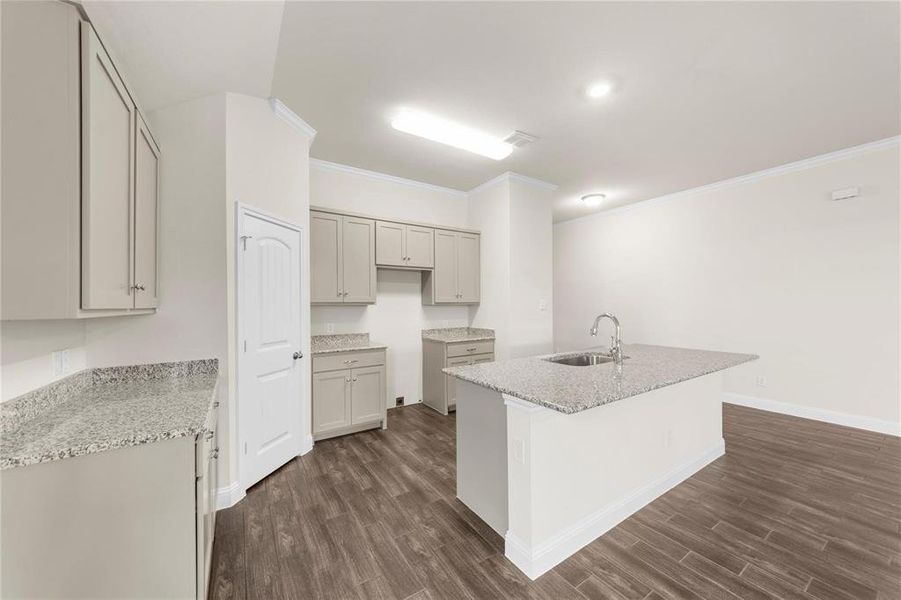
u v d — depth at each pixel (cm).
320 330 379
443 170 404
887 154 327
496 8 177
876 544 187
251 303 243
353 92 250
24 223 119
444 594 159
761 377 407
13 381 141
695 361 252
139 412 152
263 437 257
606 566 175
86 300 126
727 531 200
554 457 179
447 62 219
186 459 131
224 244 226
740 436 332
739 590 159
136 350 210
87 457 121
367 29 190
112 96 145
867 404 342
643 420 228
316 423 322
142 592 126
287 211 279
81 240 125
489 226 445
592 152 351
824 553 181
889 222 328
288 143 280
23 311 120
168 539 129
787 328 388
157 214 210
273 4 166
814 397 372
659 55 213
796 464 278
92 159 128
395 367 431
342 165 388
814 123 296
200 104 227
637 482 224
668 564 176
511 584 165
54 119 122
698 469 270
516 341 423
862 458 285
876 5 175
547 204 447
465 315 484
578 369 225
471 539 195
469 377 203
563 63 220
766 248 402
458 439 230
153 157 201
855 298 347
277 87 242
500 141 322
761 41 201
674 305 484
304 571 172
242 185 238
